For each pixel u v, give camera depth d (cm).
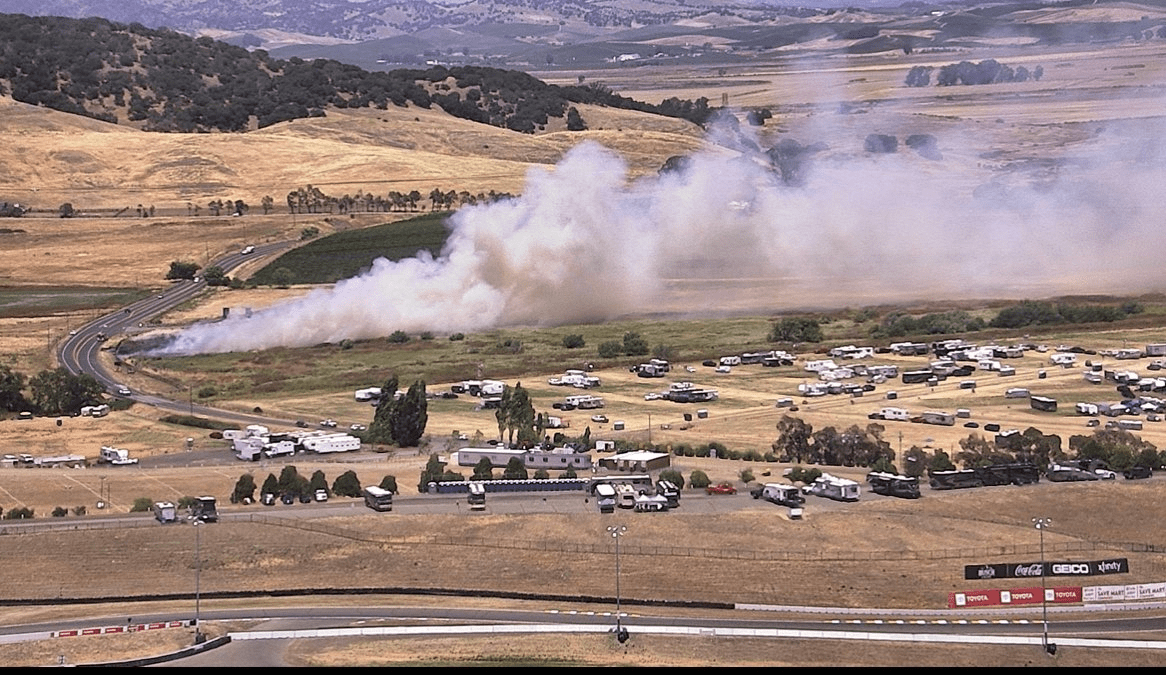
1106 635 15838
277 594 17275
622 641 15400
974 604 16912
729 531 18812
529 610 16600
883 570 17738
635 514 19450
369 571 17888
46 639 15612
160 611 16712
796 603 16912
